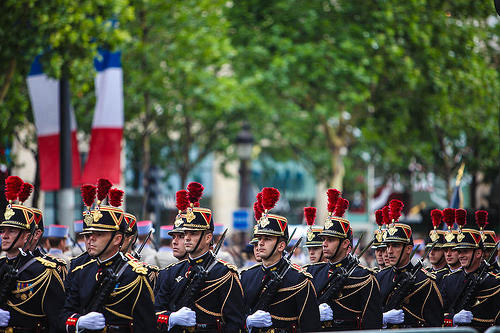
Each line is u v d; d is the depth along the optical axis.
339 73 74.44
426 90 73.81
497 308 30.94
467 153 75.12
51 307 25.25
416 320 30.25
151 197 55.56
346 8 76.19
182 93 74.94
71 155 46.53
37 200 49.12
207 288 25.47
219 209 118.69
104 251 24.16
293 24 78.19
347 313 28.11
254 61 78.19
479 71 70.06
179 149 91.94
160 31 71.31
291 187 118.69
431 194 87.62
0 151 50.44
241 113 84.50
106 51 51.75
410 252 30.91
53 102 48.91
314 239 29.88
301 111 86.12
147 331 24.11
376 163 97.19
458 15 71.19
